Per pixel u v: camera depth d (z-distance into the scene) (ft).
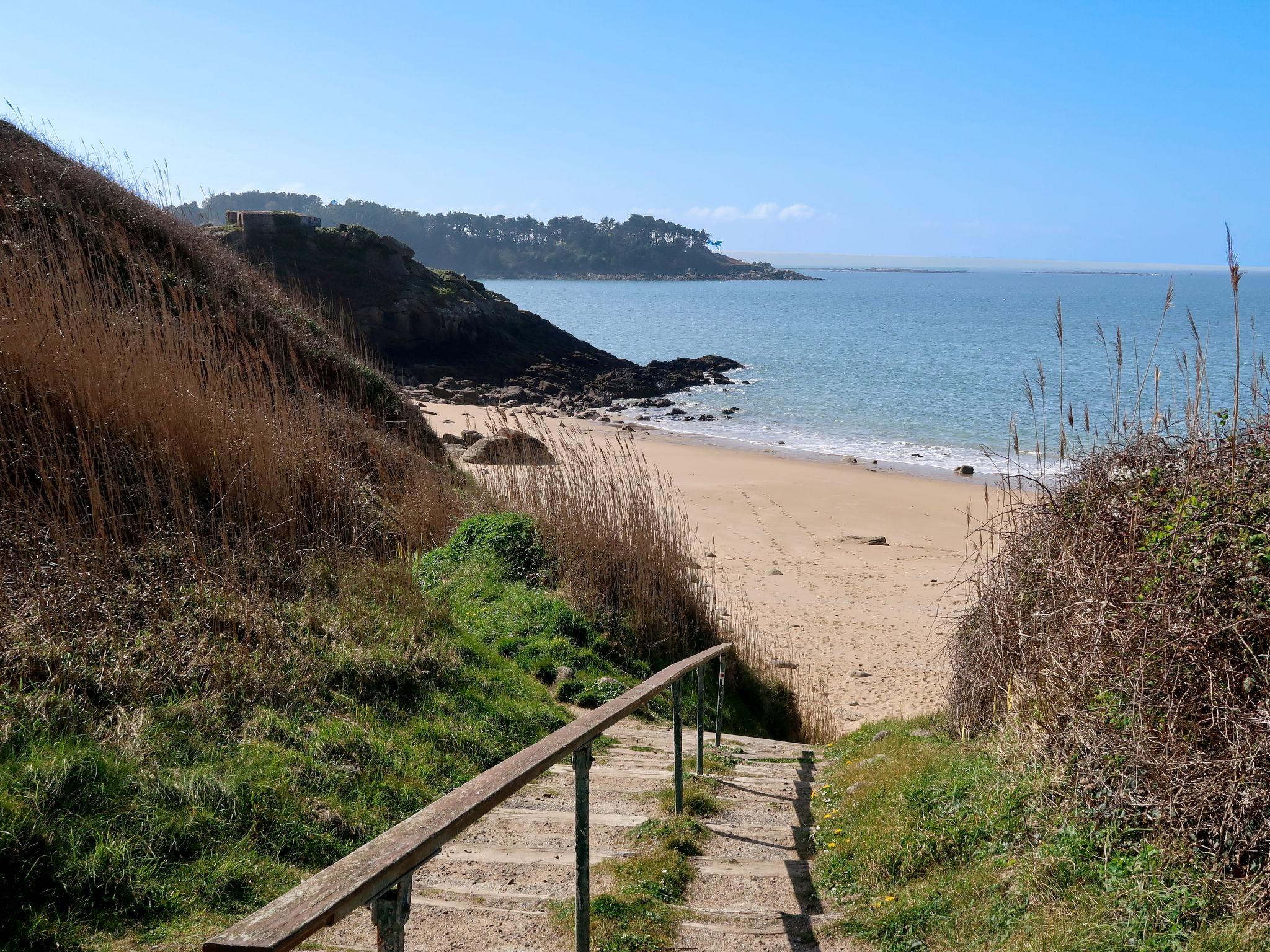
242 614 18.30
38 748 12.51
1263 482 12.23
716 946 11.35
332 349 43.91
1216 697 10.78
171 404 23.45
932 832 13.11
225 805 13.19
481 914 11.84
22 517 18.53
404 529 30.81
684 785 17.66
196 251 42.09
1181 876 10.14
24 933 9.98
